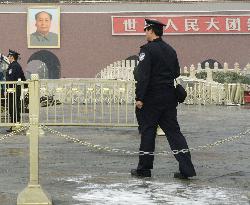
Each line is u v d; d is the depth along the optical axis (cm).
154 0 8400
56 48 8356
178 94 1220
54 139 2006
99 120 2795
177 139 1226
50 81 2425
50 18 8331
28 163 1438
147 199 1015
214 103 4625
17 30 8338
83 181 1193
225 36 8456
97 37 8400
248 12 8419
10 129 2331
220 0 8412
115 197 1033
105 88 4166
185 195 1048
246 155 1591
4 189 1106
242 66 8456
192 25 8431
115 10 8412
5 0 8831
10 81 2217
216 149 1725
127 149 1717
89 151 1677
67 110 3588
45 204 965
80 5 8381
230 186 1138
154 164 1427
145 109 1227
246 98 4606
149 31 1234
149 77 1202
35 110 976
